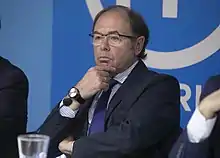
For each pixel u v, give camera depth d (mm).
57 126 7367
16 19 10594
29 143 5070
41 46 10531
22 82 7621
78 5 10242
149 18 10086
